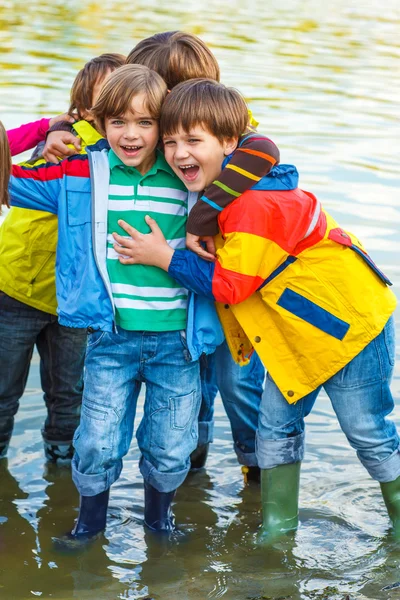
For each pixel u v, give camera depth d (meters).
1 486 4.84
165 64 4.23
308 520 4.55
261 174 3.95
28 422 5.48
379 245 7.95
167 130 3.97
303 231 4.00
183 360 4.19
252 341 4.23
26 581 3.99
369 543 4.35
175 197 4.17
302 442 4.41
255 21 21.17
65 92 12.21
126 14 20.47
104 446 4.16
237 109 4.00
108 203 4.10
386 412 4.29
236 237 3.93
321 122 12.14
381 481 4.36
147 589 3.94
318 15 23.27
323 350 4.12
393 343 4.30
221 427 5.58
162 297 4.12
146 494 4.44
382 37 20.31
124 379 4.18
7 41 16.14
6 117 10.62
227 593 3.90
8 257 4.66
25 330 4.79
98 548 4.29
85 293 4.07
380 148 11.04
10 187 4.20
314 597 3.86
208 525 4.54
